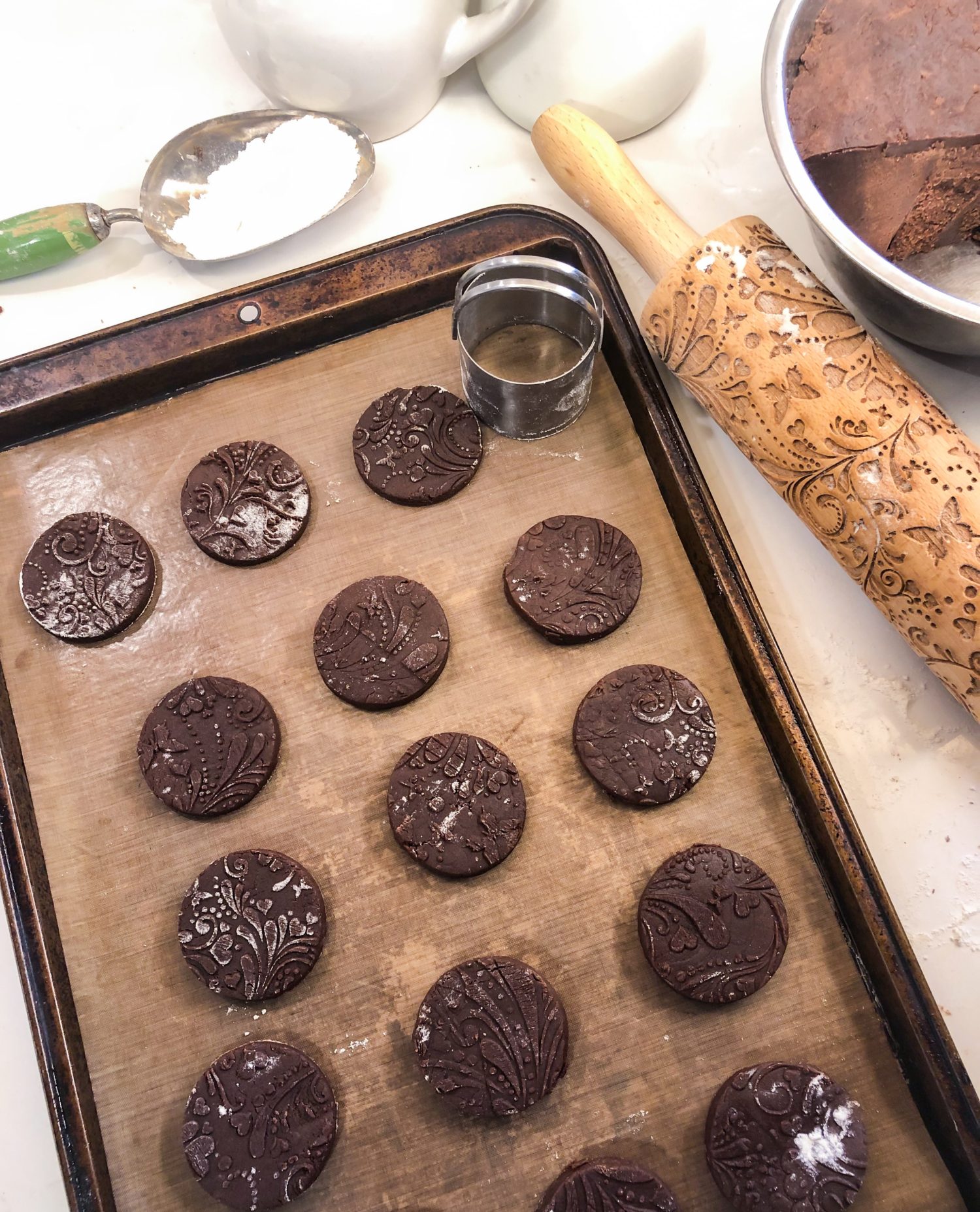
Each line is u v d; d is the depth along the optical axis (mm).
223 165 483
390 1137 365
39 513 438
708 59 512
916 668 424
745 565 440
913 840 406
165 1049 375
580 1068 369
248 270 483
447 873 383
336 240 487
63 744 409
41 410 437
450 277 449
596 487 435
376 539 433
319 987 380
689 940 372
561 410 428
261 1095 363
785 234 481
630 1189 350
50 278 485
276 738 403
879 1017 371
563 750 403
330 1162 363
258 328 443
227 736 401
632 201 419
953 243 469
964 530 368
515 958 379
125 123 510
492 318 454
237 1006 379
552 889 388
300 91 470
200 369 448
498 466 440
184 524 434
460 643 418
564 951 382
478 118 507
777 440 394
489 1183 360
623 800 391
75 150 506
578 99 471
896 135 429
